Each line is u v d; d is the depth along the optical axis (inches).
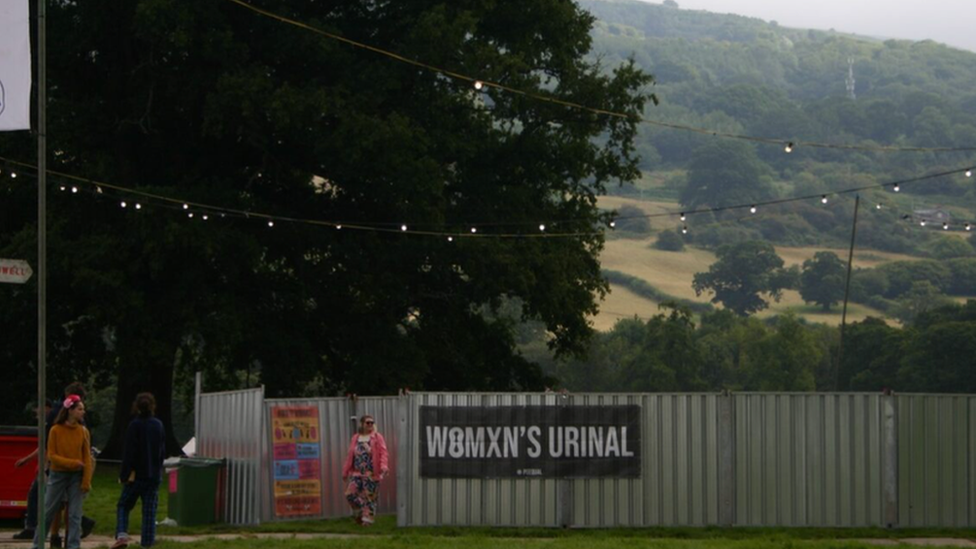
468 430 805.9
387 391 1686.8
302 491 863.1
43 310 587.8
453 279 1801.2
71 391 651.5
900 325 6569.9
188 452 1213.1
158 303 1557.6
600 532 784.3
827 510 808.9
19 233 1487.5
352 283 1706.4
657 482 805.9
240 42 1581.0
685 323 4798.2
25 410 1627.7
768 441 810.2
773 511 807.1
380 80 1628.9
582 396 807.1
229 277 1624.0
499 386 1953.7
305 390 1877.5
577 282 1860.2
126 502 661.9
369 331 1729.8
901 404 816.3
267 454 845.8
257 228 1683.1
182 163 1723.7
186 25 1514.5
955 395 821.2
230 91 1510.8
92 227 1571.1
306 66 1665.8
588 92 1824.6
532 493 804.0
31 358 1644.9
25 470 772.6
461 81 1704.0
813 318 6973.4
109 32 1633.9
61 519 727.1
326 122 1574.8
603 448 805.2
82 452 650.2
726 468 807.1
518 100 1733.5
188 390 2020.2
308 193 1796.3
